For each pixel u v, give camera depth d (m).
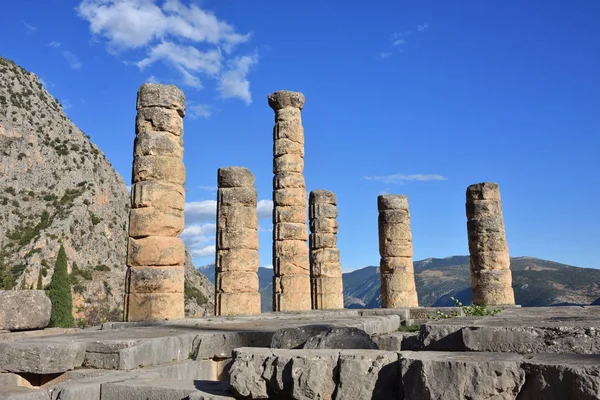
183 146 15.75
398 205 24.11
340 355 4.95
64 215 75.69
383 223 24.12
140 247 14.34
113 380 6.30
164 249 14.38
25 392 6.21
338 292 24.98
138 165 14.84
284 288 21.28
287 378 5.01
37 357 7.16
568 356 4.42
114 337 8.38
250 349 5.56
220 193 19.30
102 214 83.56
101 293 71.44
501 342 5.33
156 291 14.00
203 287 93.81
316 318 14.06
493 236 21.45
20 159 77.06
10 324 11.57
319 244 25.33
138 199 14.59
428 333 6.04
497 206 21.89
